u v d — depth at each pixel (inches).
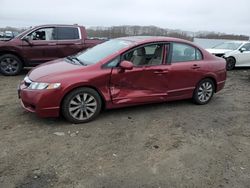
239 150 168.9
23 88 189.3
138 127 194.2
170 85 223.9
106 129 188.2
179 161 152.3
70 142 167.8
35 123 193.2
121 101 203.9
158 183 132.0
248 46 526.6
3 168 138.6
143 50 210.8
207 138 183.3
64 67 197.9
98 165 144.5
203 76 241.4
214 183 134.5
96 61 200.5
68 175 135.0
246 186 133.6
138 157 154.2
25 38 366.3
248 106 257.0
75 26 393.1
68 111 188.7
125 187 127.8
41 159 148.0
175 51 226.4
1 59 361.4
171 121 208.2
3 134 175.5
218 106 251.9
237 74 452.1
